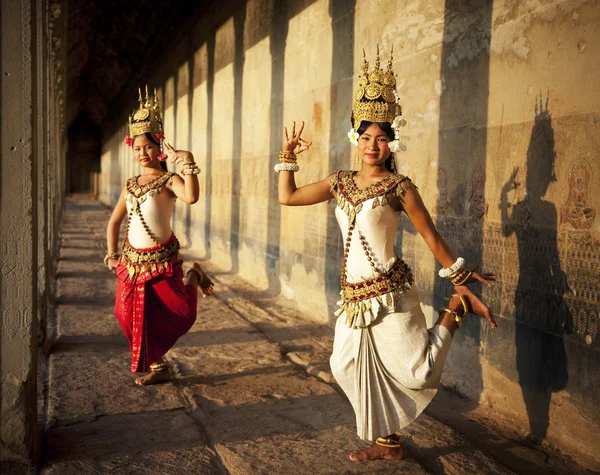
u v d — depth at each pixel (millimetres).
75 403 3924
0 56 2857
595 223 3225
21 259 2881
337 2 6363
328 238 6598
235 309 7172
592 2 3232
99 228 17203
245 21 9703
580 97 3314
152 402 4000
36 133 3025
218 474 3045
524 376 3768
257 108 9109
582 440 3342
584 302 3305
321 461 3174
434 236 2943
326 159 6668
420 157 4891
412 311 2971
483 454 3324
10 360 2881
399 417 2971
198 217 13328
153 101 4242
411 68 5004
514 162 3828
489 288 4078
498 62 3955
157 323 4172
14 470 2912
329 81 6574
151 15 17656
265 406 4004
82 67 28750
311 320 6730
